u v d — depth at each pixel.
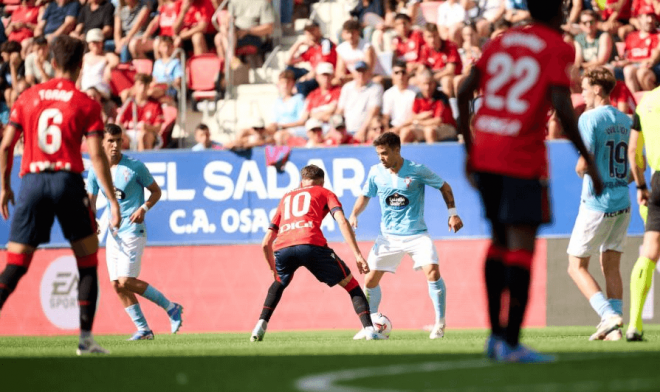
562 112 15.25
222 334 36.03
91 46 50.88
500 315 16.05
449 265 37.03
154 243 39.00
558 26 15.91
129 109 47.12
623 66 44.62
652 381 12.62
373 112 43.81
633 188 35.94
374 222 37.66
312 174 27.59
